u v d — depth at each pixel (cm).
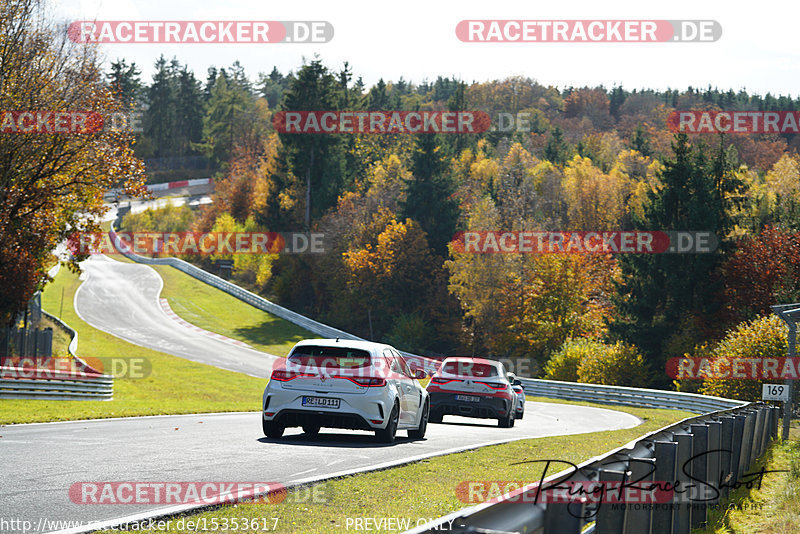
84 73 7950
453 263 18600
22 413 4375
